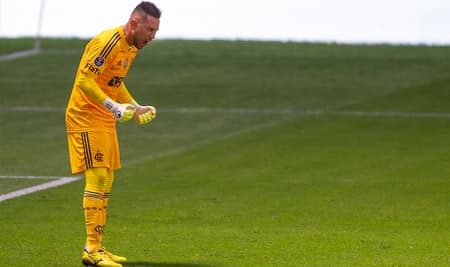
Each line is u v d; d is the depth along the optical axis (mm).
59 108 82750
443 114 76688
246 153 56875
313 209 37812
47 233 32375
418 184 44500
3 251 29125
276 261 27766
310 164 51938
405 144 60219
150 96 90812
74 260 27891
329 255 28688
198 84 99062
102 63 26516
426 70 108312
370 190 42844
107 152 27312
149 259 28047
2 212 36938
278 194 41812
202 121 74000
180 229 33375
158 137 65250
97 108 27141
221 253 28969
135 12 26812
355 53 129125
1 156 55812
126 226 33969
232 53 129375
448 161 52562
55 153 57344
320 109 80625
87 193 27109
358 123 71625
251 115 77375
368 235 32219
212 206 38594
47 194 41969
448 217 35844
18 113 79000
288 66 113500
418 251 29312
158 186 44469
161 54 126688
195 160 54125
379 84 97500
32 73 110188
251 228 33594
